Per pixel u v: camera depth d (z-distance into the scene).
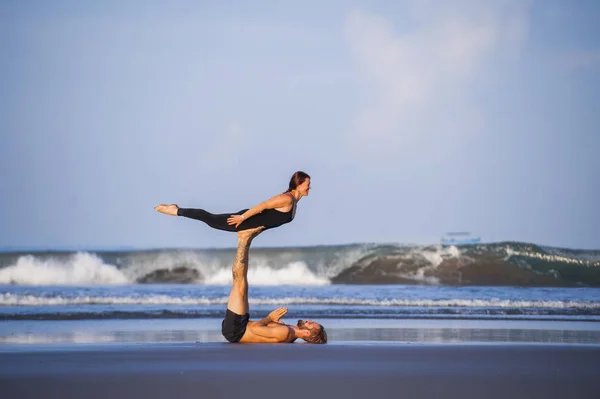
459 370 12.17
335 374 11.76
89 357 13.51
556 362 13.05
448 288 38.44
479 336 19.72
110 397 10.05
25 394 10.21
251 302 30.88
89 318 24.73
